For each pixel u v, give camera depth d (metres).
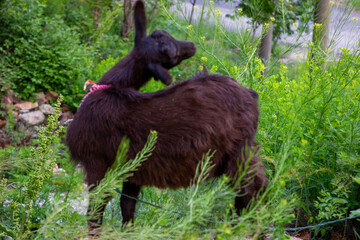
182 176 3.37
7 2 9.73
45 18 10.38
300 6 7.91
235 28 6.40
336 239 4.27
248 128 3.54
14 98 9.20
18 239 3.12
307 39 5.52
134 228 2.96
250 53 5.31
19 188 3.76
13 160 4.29
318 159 4.65
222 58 5.61
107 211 4.43
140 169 3.34
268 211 2.77
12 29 9.74
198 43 5.54
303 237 4.34
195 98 3.37
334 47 4.93
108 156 3.33
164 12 5.62
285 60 7.19
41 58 9.58
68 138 3.45
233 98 3.52
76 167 3.56
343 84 4.58
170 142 3.28
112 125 3.29
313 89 4.55
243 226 2.59
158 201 4.32
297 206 4.27
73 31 11.21
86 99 3.43
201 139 3.31
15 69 9.40
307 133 4.63
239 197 3.57
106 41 11.92
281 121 4.89
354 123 4.26
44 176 3.34
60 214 3.11
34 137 8.13
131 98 3.36
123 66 3.49
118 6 12.29
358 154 4.28
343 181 4.27
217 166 3.57
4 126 8.28
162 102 3.36
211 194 2.58
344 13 4.78
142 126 3.29
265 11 6.82
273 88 5.15
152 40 3.42
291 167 4.11
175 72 10.03
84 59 9.93
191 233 2.65
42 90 9.63
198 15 5.71
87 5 13.24
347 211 4.30
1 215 3.62
